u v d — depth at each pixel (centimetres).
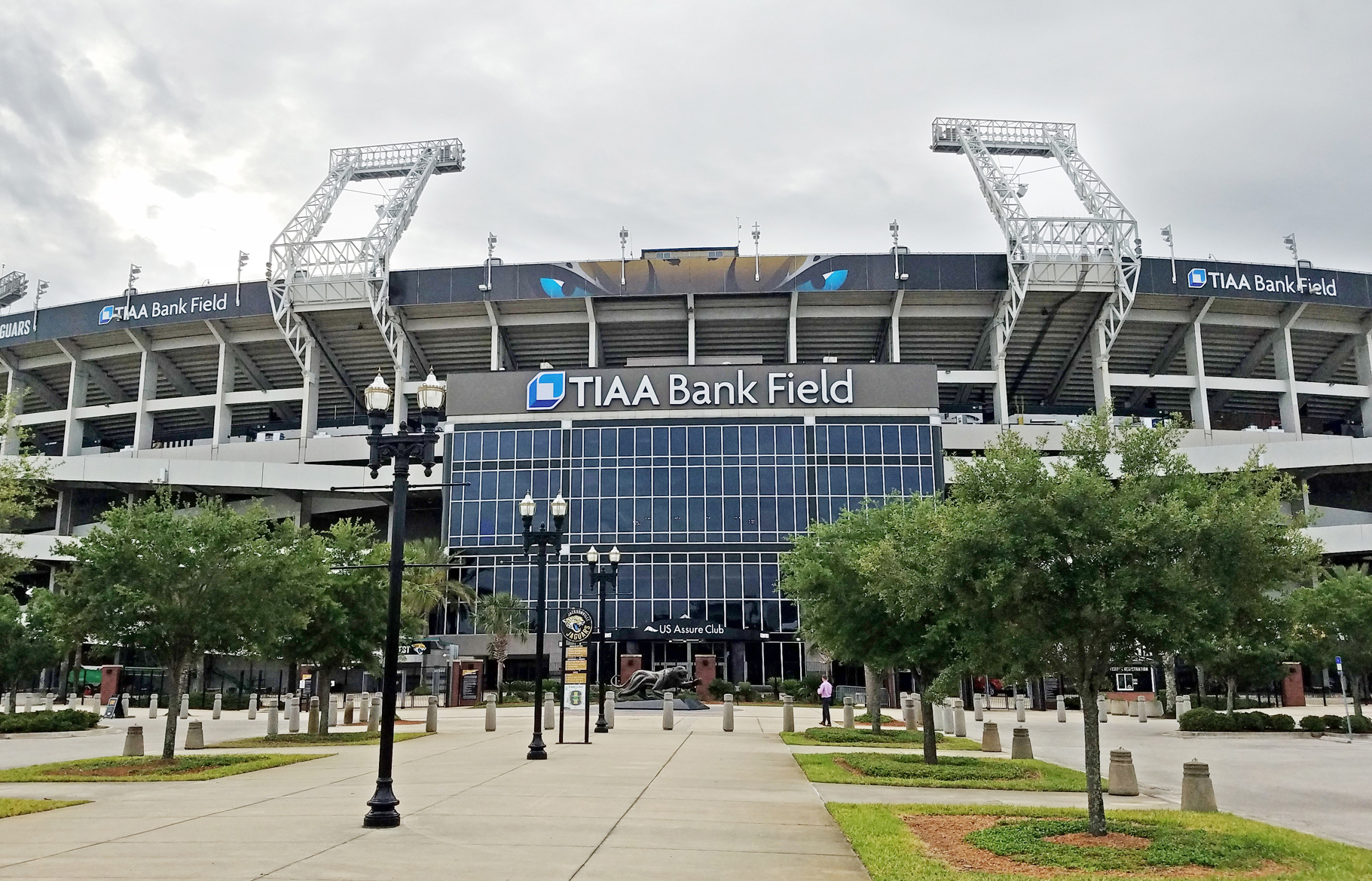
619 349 8756
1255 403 9281
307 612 2812
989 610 1341
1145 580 1245
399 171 8950
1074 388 9119
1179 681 6384
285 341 8706
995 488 1348
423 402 1541
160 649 2333
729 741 3050
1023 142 8888
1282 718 3712
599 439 7312
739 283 8050
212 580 2350
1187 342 8481
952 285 8006
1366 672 4472
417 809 1496
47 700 5822
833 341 8688
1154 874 1054
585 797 1653
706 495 7150
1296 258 8262
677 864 1089
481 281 8144
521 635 6719
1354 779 2186
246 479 7769
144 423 8756
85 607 2295
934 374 7312
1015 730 2444
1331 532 6900
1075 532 1259
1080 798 1769
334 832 1278
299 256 8175
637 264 8094
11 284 10344
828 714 3991
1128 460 1404
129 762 2245
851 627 2408
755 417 7281
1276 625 1341
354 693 6906
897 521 2545
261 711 5391
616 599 6994
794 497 7119
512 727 3781
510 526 7194
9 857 1106
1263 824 1390
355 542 3325
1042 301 8138
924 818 1434
